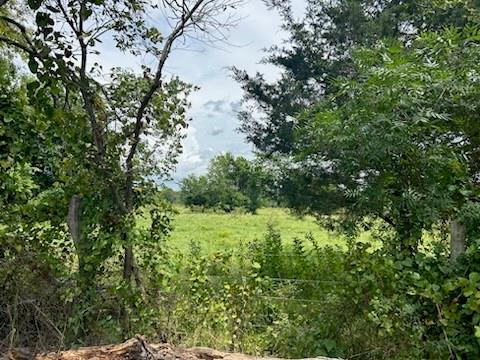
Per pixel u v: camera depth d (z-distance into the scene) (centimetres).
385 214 516
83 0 400
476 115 500
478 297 400
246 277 525
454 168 468
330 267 575
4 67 563
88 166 493
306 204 774
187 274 511
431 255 469
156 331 472
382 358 452
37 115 482
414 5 846
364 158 497
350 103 504
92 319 467
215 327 486
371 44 821
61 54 372
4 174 532
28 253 478
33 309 455
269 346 479
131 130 505
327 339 477
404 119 474
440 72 476
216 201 2605
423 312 450
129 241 477
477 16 630
